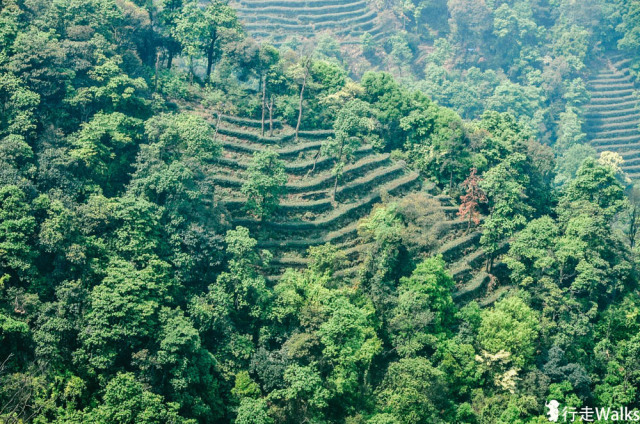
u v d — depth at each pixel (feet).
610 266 427.33
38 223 334.85
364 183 460.14
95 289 320.50
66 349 310.04
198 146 401.70
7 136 368.27
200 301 351.67
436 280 382.42
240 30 518.78
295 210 429.79
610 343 396.37
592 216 441.68
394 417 331.16
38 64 395.96
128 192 376.27
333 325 343.05
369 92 516.32
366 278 380.37
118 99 411.34
